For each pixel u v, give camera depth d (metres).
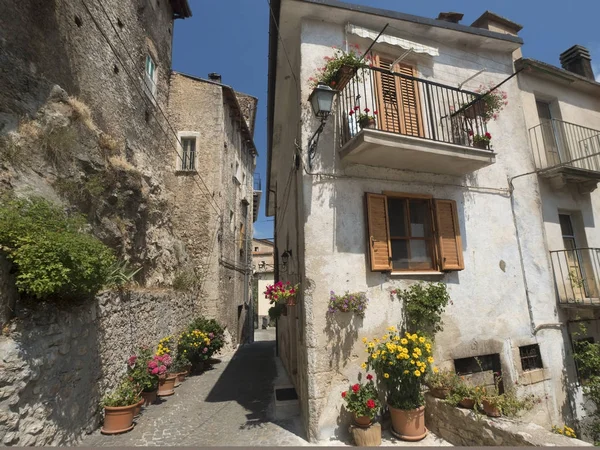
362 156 5.26
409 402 4.55
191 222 13.64
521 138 7.07
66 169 6.20
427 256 5.73
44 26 6.57
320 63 5.72
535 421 5.65
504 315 5.92
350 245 5.16
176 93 14.68
